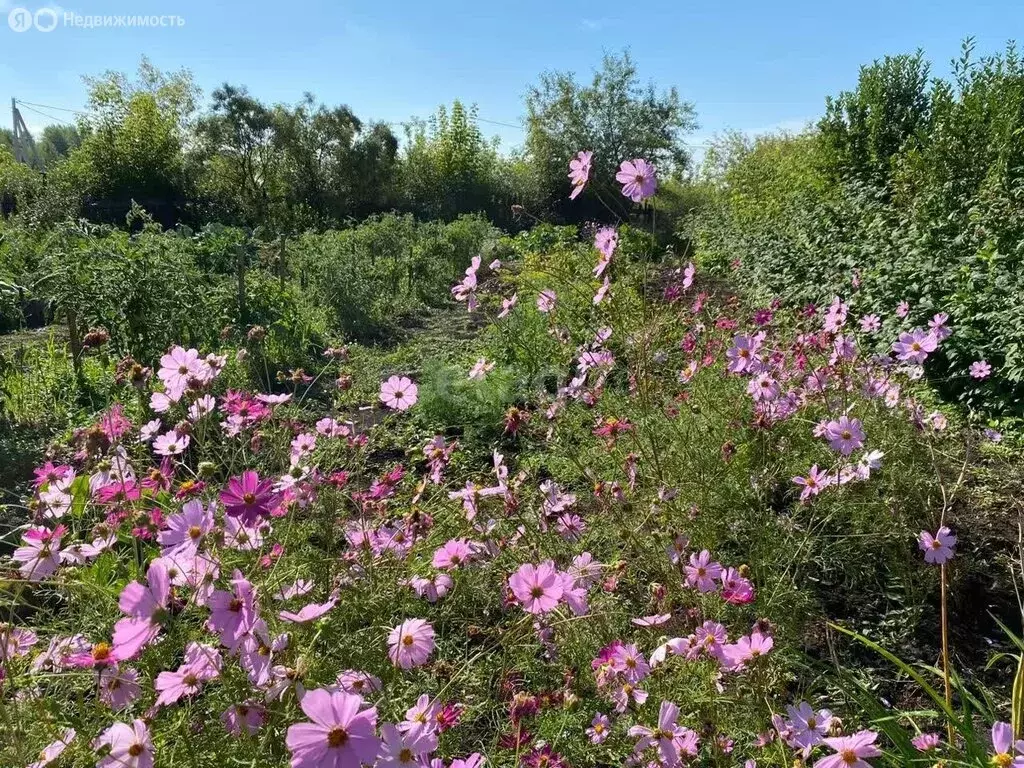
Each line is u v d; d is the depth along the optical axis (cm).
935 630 259
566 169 2555
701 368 362
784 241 932
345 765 99
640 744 158
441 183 2505
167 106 2317
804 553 271
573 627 203
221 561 161
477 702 196
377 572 199
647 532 248
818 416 336
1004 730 129
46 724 133
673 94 2655
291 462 240
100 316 499
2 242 790
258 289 643
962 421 466
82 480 202
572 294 386
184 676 135
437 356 655
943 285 571
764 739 162
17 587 180
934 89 1035
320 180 2302
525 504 243
